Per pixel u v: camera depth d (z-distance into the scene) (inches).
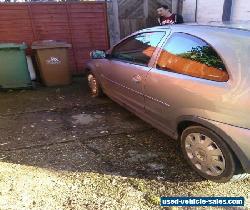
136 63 165.5
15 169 136.9
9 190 119.3
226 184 123.8
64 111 217.9
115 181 127.3
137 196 117.4
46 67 281.3
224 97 107.3
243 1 289.6
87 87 283.3
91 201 114.4
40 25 313.1
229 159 110.7
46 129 185.2
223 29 121.4
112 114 208.2
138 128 182.5
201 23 140.6
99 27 334.3
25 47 261.9
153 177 129.8
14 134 178.7
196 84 119.3
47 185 124.3
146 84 150.8
